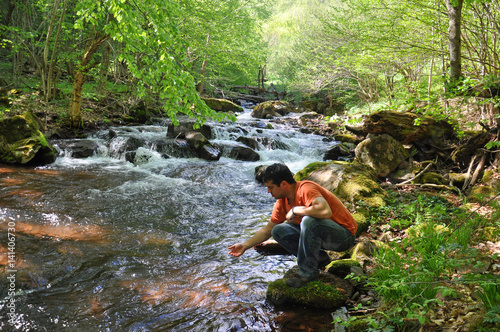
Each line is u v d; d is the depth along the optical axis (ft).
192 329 9.01
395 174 25.11
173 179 24.63
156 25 14.93
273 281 11.51
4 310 9.37
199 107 14.97
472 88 18.84
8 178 22.17
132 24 14.88
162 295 10.58
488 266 10.67
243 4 61.11
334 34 39.86
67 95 43.50
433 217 15.37
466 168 24.75
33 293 10.30
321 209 9.96
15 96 40.27
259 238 11.28
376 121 27.99
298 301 10.12
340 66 43.86
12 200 18.03
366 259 12.35
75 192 20.25
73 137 35.12
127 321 9.27
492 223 14.10
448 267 10.28
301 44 71.61
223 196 21.57
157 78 15.84
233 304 10.18
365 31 32.86
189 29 48.24
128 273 11.81
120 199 19.61
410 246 13.07
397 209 16.84
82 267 11.96
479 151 23.81
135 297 10.41
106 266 12.14
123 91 50.14
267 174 10.55
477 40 26.78
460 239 12.25
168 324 9.20
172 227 16.26
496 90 19.10
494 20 23.82
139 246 13.96
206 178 25.38
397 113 28.02
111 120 41.50
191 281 11.48
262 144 37.83
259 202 20.75
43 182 21.91
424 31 29.58
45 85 41.06
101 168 27.07
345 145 37.22
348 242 10.69
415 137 27.61
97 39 33.60
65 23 38.75
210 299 10.42
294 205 10.77
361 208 16.61
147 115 44.86
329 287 10.36
